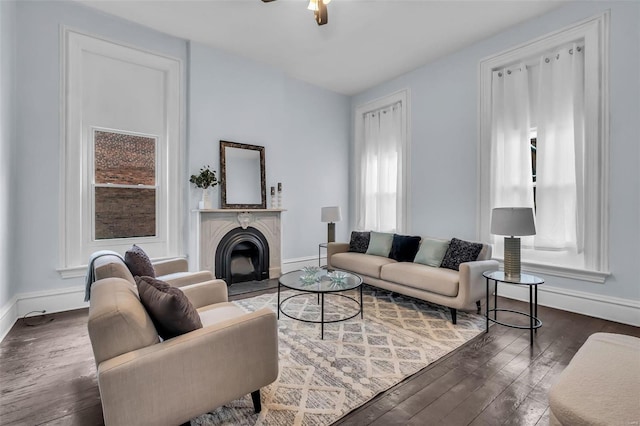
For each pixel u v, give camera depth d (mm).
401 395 1791
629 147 2824
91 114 3414
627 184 2838
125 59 3592
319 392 1805
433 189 4488
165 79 3898
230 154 4305
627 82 2830
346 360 2178
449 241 3547
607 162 2939
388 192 5242
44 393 1794
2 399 1731
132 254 2295
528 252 3592
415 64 4590
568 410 997
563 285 3254
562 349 2355
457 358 2217
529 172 3557
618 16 2873
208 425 1525
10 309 2762
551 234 3342
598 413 949
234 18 3486
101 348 1215
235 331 1474
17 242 2979
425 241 3689
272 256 4672
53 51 3145
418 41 3951
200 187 3980
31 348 2359
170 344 1312
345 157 5938
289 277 3113
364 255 4148
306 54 4324
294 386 1863
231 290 4012
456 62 4207
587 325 2818
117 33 3508
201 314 1996
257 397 1614
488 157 3877
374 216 5551
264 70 4613
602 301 2975
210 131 4141
